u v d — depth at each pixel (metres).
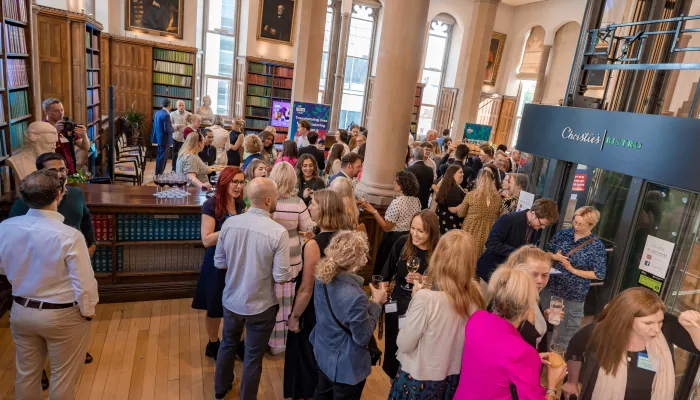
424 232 2.49
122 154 8.36
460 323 1.84
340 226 2.53
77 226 2.60
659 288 2.47
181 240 3.88
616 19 3.36
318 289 2.08
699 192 2.06
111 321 3.50
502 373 1.57
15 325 2.01
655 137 2.27
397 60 4.28
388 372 2.73
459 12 15.73
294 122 9.00
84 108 7.40
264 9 12.30
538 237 3.31
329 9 14.11
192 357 3.15
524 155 4.30
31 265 1.96
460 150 6.31
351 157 4.07
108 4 10.26
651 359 1.84
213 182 4.70
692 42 3.76
